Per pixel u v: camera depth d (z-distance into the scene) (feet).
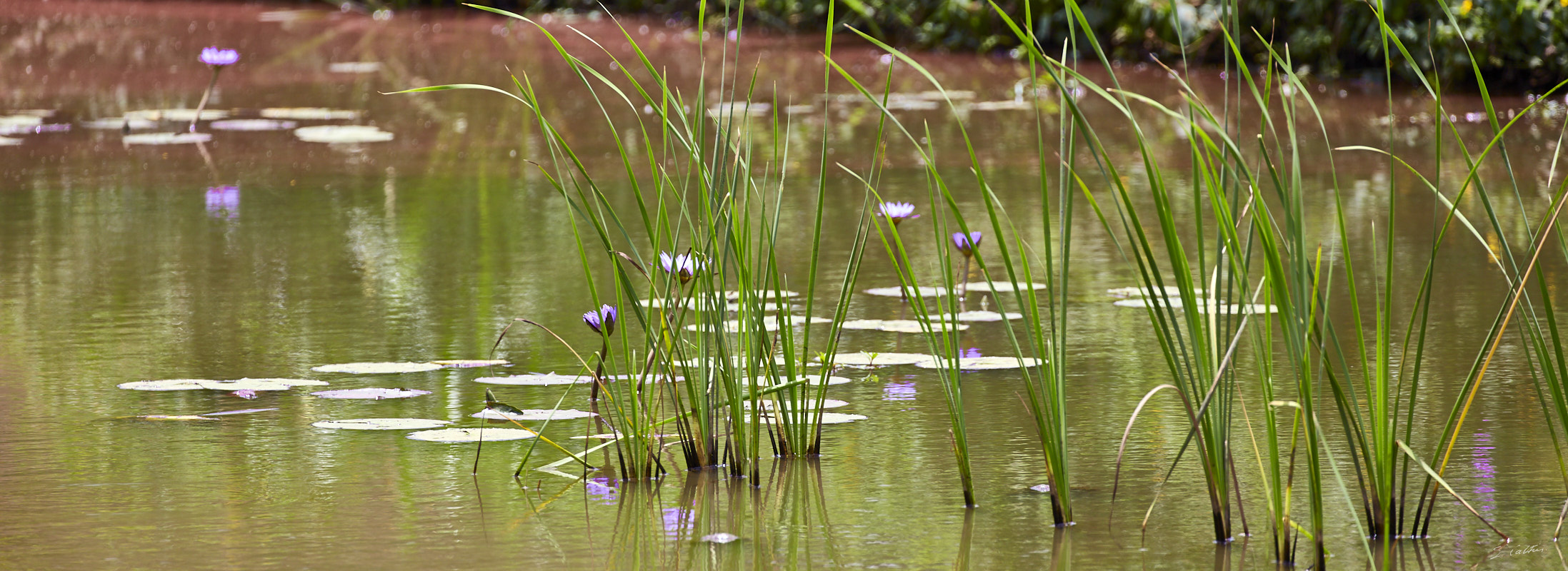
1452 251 19.70
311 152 30.32
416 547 9.06
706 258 10.69
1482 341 14.55
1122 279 18.31
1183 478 10.45
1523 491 10.00
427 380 13.50
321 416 12.26
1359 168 27.30
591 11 66.13
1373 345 14.49
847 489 10.32
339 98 39.70
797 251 20.34
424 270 18.97
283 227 22.20
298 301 17.06
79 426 11.93
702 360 10.86
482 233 21.68
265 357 14.37
